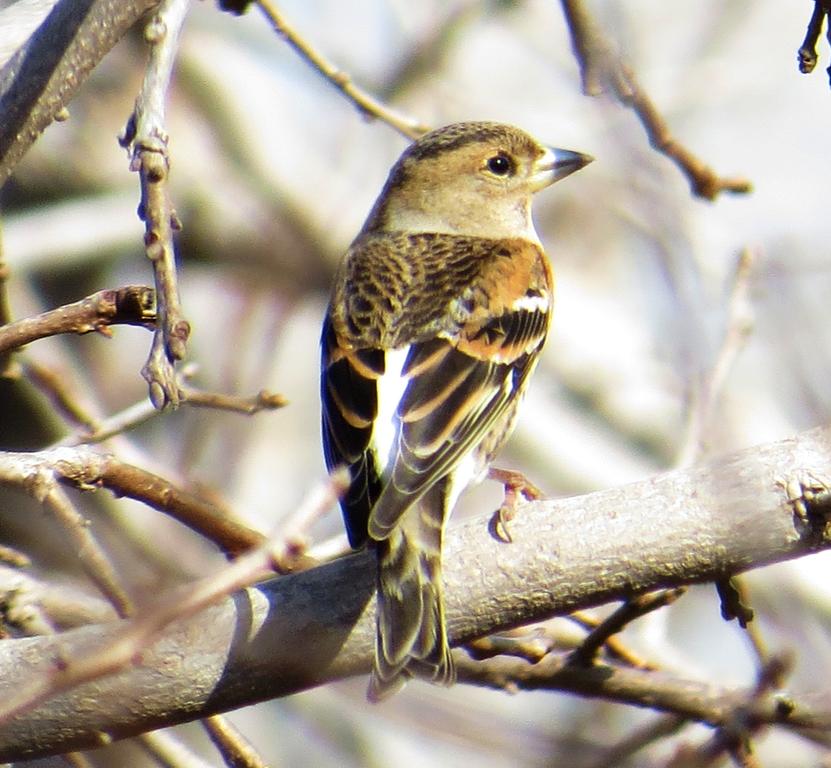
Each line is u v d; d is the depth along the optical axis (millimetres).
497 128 11992
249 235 17688
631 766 11781
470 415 9477
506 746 12812
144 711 7570
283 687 7746
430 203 11750
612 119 12258
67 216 17844
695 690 9164
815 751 11961
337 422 9195
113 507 14719
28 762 8766
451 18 17453
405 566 7926
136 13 8953
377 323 9844
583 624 9938
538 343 10656
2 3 11000
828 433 7953
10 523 14797
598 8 13508
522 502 8180
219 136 18141
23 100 8758
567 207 18703
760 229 15734
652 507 7922
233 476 16141
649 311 16953
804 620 13312
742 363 14484
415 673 7574
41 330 7641
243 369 17141
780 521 7805
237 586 6070
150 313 7668
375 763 15922
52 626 9570
